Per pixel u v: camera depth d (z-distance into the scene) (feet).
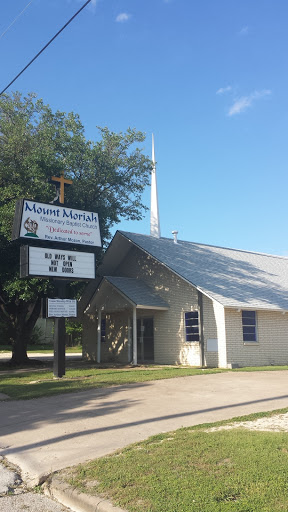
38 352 123.85
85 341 87.20
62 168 61.46
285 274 83.92
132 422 28.14
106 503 15.81
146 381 44.96
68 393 39.81
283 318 69.10
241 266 80.07
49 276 49.57
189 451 20.45
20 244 60.54
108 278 72.54
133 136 69.77
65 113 68.23
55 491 17.98
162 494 15.89
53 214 51.44
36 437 25.88
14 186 60.54
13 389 42.73
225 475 17.26
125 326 76.95
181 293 68.08
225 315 61.72
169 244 79.56
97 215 55.26
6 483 19.35
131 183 72.38
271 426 25.31
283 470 17.40
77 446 23.58
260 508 14.25
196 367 60.80
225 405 32.12
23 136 64.08
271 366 61.57
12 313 74.74
